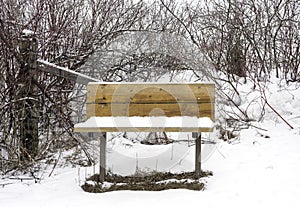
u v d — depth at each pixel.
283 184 4.09
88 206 3.75
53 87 6.19
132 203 3.78
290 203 3.65
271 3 8.38
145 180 4.32
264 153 5.22
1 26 5.44
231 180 4.31
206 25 8.48
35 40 5.46
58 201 3.91
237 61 7.97
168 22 8.38
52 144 5.54
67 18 7.06
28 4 6.68
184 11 8.99
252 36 8.47
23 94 5.35
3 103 5.36
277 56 8.02
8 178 4.73
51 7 6.63
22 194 4.17
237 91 7.14
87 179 4.41
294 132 6.08
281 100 6.99
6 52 5.38
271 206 3.61
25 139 5.30
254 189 4.01
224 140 5.95
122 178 4.38
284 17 8.03
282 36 8.07
